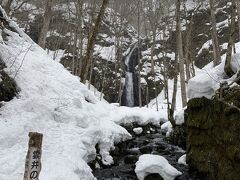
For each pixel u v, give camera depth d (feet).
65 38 107.34
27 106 25.20
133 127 44.34
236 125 21.88
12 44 36.63
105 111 41.78
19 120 22.89
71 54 99.40
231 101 23.17
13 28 42.70
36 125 23.94
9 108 23.89
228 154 22.04
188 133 30.09
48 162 20.11
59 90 32.96
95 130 27.78
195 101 28.89
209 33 107.55
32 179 12.50
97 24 46.73
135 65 112.68
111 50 108.27
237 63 29.60
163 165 25.84
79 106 31.50
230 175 21.40
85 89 39.93
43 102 27.27
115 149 32.07
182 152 34.65
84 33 93.40
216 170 23.77
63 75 38.70
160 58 107.14
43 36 57.82
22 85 28.09
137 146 37.83
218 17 109.19
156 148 36.09
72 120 27.63
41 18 106.52
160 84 96.17
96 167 27.27
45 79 33.30
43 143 22.47
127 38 127.13
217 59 62.03
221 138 23.57
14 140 20.89
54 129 25.05
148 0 112.88
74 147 23.40
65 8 104.42
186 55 77.15
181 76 54.85
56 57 99.35
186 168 28.50
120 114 44.21
